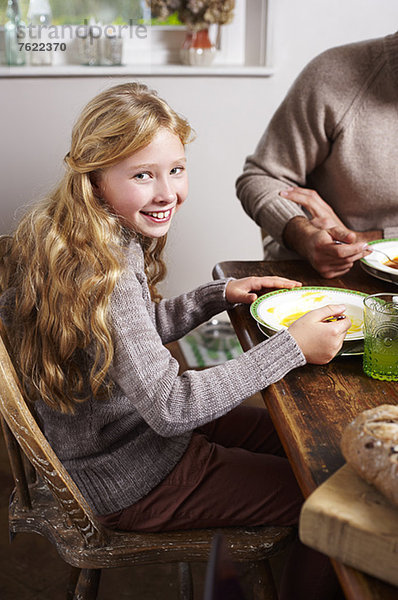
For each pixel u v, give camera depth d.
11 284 1.20
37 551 1.77
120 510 1.16
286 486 1.16
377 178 1.79
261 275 1.48
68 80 2.72
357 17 2.88
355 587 0.63
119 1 2.74
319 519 0.66
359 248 1.40
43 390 1.14
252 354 1.05
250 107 2.92
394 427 0.71
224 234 3.08
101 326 1.04
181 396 1.04
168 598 1.62
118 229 1.16
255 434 1.42
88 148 1.12
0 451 2.18
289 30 2.84
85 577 1.18
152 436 1.19
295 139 1.82
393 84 1.72
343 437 0.74
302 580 1.16
